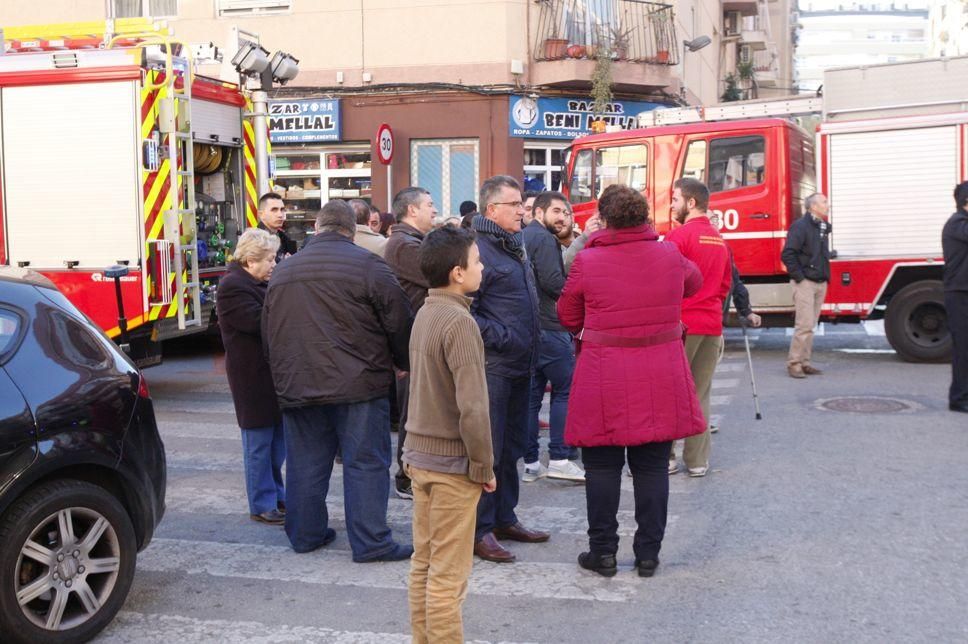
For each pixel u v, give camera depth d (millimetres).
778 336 15078
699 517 6219
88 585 4547
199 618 4824
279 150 19922
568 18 19094
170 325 10203
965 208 8711
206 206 11109
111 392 4754
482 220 5629
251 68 11375
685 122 13812
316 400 5461
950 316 8867
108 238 9977
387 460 5668
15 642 4262
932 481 6785
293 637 4586
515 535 5883
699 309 6961
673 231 7117
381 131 17312
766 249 12453
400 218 6820
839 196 12031
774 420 8859
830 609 4719
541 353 7109
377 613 4863
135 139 9867
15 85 10117
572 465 7270
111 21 10688
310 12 19406
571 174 13688
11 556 4234
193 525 6387
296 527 5773
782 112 13211
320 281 5449
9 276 4727
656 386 5098
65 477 4547
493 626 4648
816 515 6145
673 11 20672
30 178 10156
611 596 4988
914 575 5109
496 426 5574
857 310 12016
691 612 4754
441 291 4133
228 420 9633
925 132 11648
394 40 19188
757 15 38188
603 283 5156
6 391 4328
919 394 9781
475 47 18906
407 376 6809
